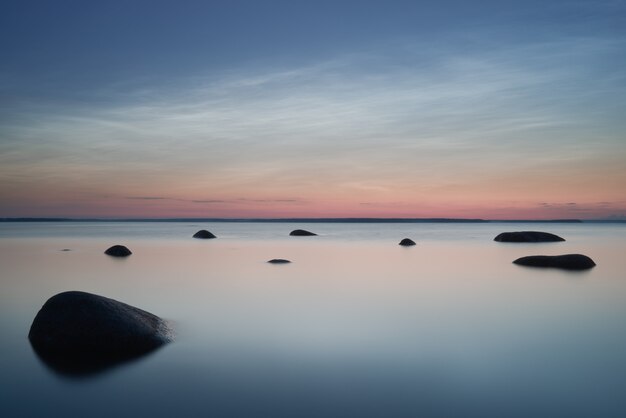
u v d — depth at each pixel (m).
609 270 27.23
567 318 15.76
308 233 70.31
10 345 12.21
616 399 9.30
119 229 103.50
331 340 13.11
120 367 10.88
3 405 9.10
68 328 11.73
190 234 75.25
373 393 9.59
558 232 92.50
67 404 9.13
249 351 12.09
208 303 17.95
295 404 9.06
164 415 8.68
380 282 23.23
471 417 8.59
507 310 16.92
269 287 21.70
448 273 26.44
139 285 22.19
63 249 42.44
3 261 32.22
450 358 11.63
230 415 8.69
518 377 10.45
